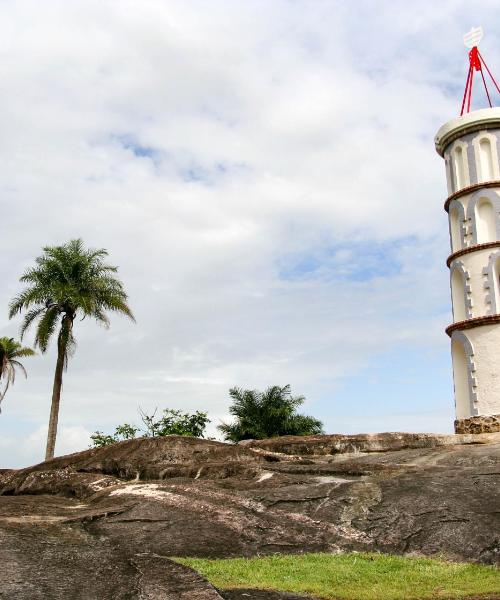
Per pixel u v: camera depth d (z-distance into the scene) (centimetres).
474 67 3184
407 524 1322
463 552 1226
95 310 3994
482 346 2719
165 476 1852
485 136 2944
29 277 4062
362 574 1130
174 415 4425
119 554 979
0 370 5322
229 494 1505
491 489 1405
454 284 2925
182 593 857
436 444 2047
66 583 859
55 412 3894
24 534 1071
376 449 2058
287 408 4434
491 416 2556
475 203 2886
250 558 1234
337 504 1423
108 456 2047
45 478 1869
